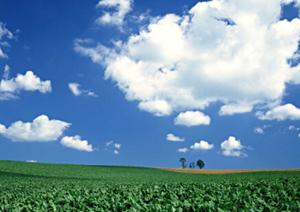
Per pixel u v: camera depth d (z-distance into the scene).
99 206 13.91
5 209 14.23
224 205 12.19
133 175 67.56
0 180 44.19
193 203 12.69
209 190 17.16
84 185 29.14
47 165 81.75
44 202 14.58
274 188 16.88
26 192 21.80
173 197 14.46
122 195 16.64
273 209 11.89
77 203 14.59
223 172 84.88
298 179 21.77
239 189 17.28
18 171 65.75
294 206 12.08
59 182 38.34
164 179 49.53
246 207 11.93
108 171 77.62
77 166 85.31
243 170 88.44
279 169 83.31
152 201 13.52
